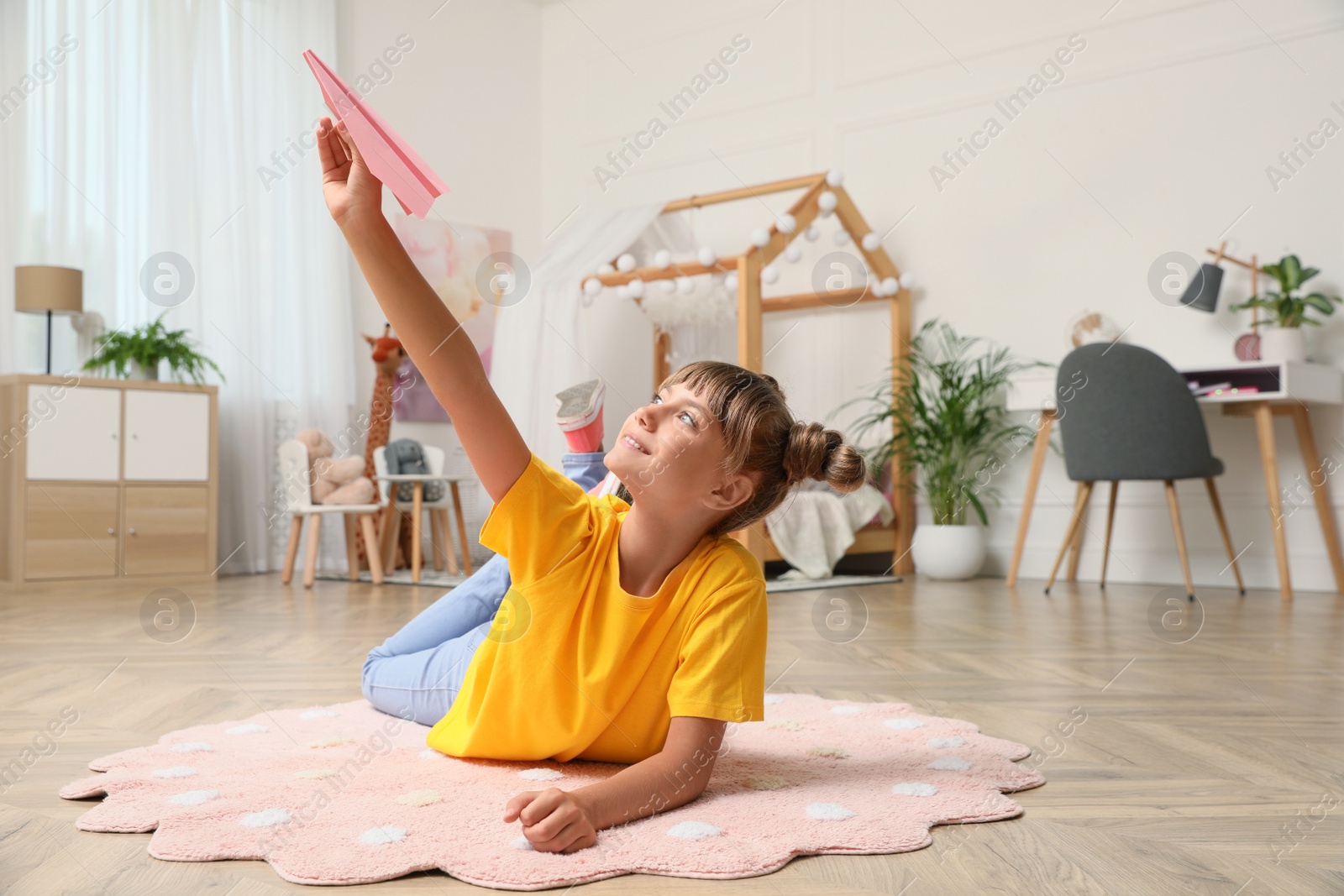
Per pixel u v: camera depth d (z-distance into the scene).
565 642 1.08
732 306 4.68
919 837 0.91
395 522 4.31
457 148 5.59
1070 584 4.07
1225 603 3.26
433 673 1.38
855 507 4.29
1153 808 1.03
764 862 0.84
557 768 1.15
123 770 1.14
